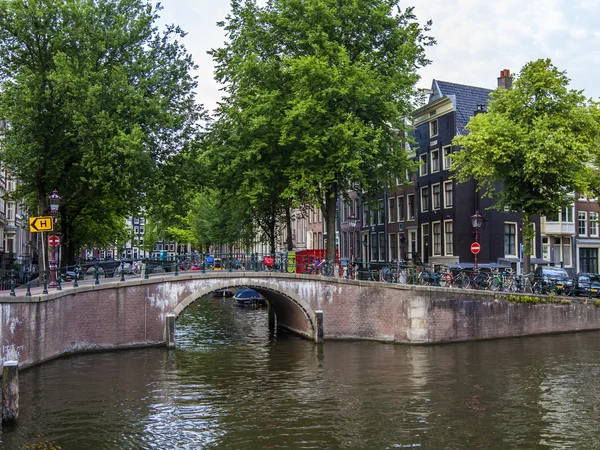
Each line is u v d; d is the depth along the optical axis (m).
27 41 26.47
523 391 17.20
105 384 17.88
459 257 35.22
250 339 27.58
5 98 25.83
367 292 27.11
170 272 26.47
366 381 18.53
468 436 13.33
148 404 15.81
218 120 30.58
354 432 13.58
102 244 45.75
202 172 29.75
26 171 27.03
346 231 49.91
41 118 26.14
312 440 13.07
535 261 37.78
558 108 28.05
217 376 19.23
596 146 28.06
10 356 17.73
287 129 26.64
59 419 14.41
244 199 28.91
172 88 29.83
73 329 22.19
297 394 16.95
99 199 30.58
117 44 27.84
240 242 48.16
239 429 13.78
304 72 26.80
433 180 37.75
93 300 22.98
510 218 36.91
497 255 36.09
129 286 23.92
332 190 29.27
